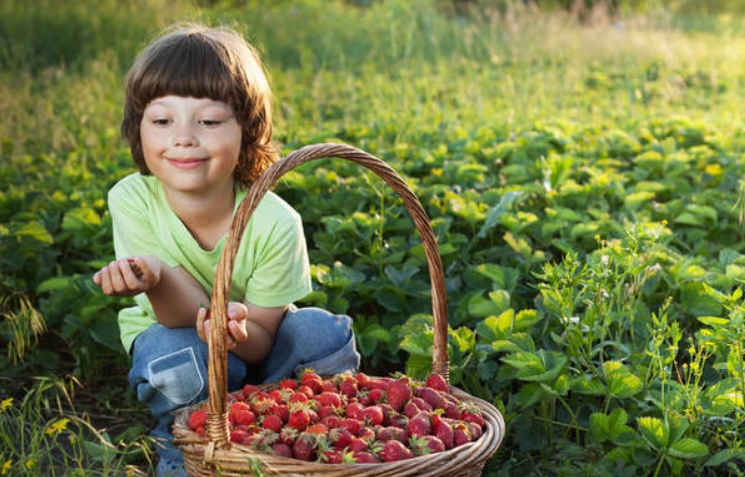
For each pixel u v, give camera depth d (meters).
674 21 14.63
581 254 3.66
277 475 1.90
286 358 2.56
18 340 2.83
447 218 3.78
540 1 14.23
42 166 5.13
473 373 2.85
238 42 2.39
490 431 2.12
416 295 3.29
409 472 1.89
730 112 6.96
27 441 2.65
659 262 3.42
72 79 7.70
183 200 2.43
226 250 1.95
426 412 2.12
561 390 2.49
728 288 3.14
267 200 2.51
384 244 3.66
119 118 6.60
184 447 2.05
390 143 5.28
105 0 10.95
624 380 2.50
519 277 3.39
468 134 5.38
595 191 4.21
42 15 10.04
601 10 11.88
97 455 2.26
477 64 8.77
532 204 4.18
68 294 3.32
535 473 2.57
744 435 2.57
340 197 3.97
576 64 9.02
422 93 7.62
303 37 10.67
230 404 2.21
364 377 2.37
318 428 2.02
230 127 2.30
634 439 2.45
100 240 3.76
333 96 7.48
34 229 3.50
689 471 2.54
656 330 2.67
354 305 3.39
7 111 6.24
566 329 2.65
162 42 2.31
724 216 4.15
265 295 2.50
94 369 3.26
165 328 2.45
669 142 4.92
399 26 10.29
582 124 6.11
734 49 10.84
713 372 2.84
